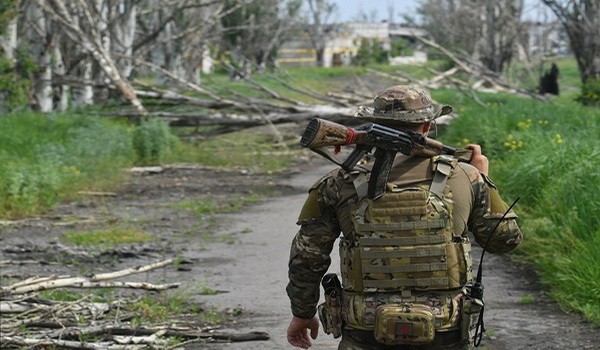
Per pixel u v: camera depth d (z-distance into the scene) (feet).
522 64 193.77
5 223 46.29
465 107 94.89
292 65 317.22
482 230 13.52
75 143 68.44
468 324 12.96
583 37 116.57
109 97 98.43
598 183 35.65
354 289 13.14
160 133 79.10
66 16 92.58
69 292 30.66
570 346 23.66
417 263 12.92
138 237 43.16
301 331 14.06
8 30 89.76
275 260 37.52
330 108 91.86
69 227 46.39
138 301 28.84
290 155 89.51
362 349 13.10
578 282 28.07
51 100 98.32
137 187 63.67
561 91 175.63
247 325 26.50
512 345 23.91
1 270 35.06
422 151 13.26
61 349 23.34
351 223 13.19
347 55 328.49
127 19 109.19
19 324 24.85
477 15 186.80
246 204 56.39
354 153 13.33
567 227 32.96
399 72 125.70
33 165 57.16
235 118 88.69
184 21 140.97
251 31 194.08
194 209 53.21
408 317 12.57
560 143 45.50
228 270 35.45
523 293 30.12
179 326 26.20
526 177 42.14
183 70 149.79
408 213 13.01
